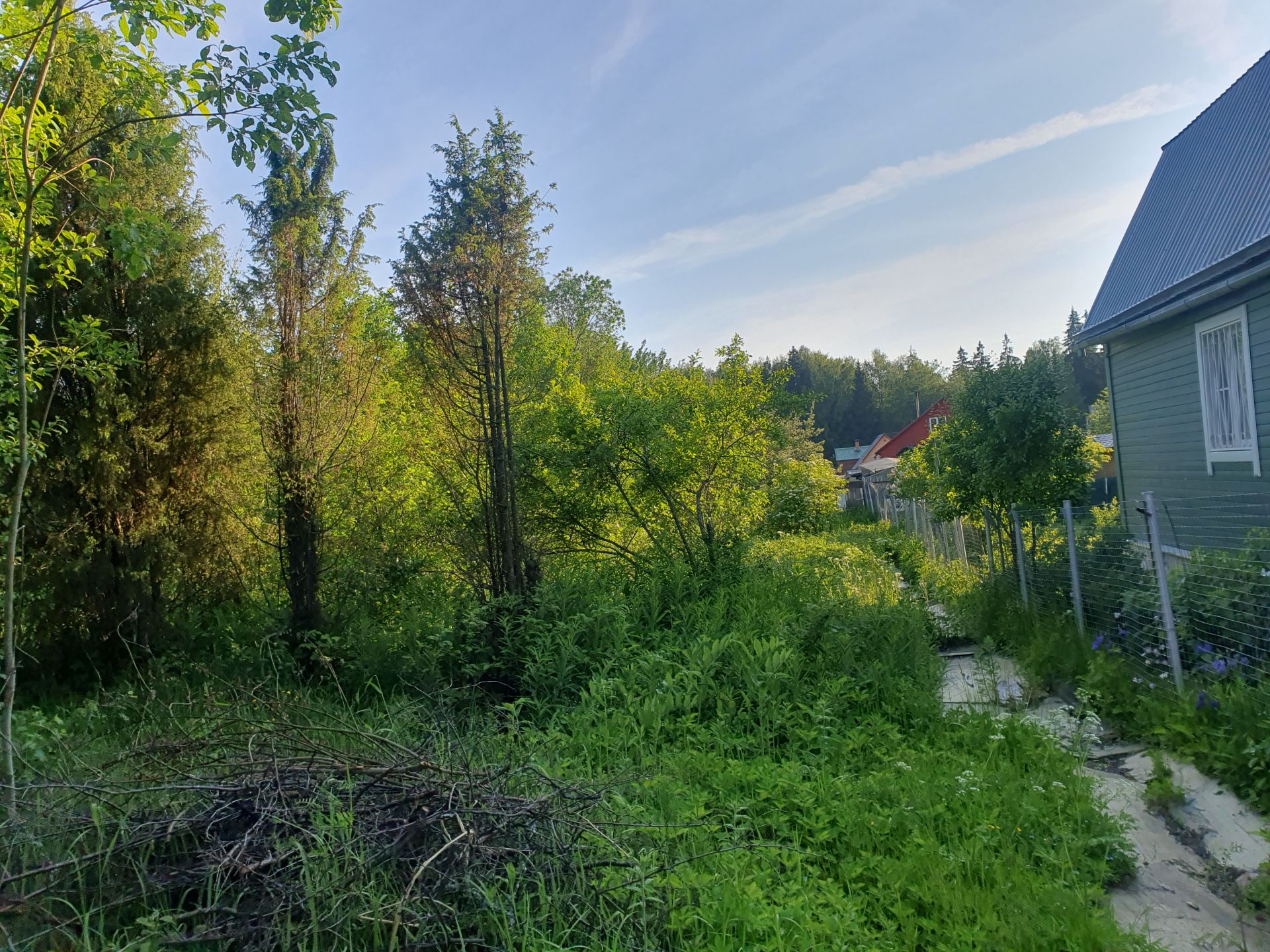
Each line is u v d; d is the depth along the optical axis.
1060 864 3.83
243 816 3.46
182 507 8.11
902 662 6.99
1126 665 6.50
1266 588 5.25
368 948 2.88
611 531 9.95
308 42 4.20
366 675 6.74
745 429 9.77
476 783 3.67
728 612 8.15
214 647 7.50
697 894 3.42
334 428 8.08
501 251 7.49
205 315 7.89
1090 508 8.95
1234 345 8.77
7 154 4.45
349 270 8.22
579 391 10.20
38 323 7.16
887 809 4.42
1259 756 4.50
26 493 7.15
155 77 4.34
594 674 6.48
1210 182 10.36
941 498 12.32
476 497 8.05
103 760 4.52
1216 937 3.45
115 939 2.79
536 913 3.09
